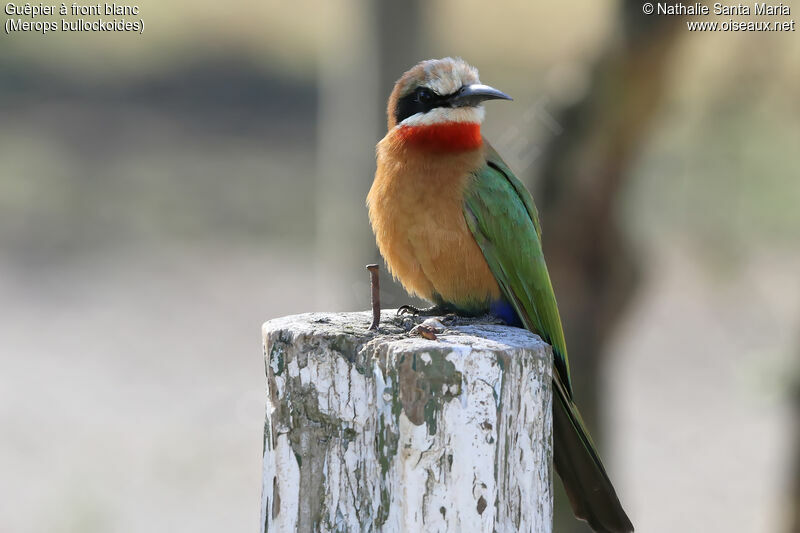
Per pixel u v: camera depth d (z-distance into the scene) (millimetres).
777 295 20016
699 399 18156
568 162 9531
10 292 21922
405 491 4719
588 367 9977
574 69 9617
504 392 4793
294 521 5039
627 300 10102
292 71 32594
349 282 11195
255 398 17766
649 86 9359
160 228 24688
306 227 25234
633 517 14547
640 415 17703
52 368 18828
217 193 26328
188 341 20031
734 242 11922
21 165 26391
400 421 4727
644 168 11008
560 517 9469
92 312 21172
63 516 13867
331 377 4984
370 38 10859
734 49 10781
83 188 26062
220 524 14258
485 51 25516
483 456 4734
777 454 16516
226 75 32250
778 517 10445
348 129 11289
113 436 16344
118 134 29000
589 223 9688
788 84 10961
